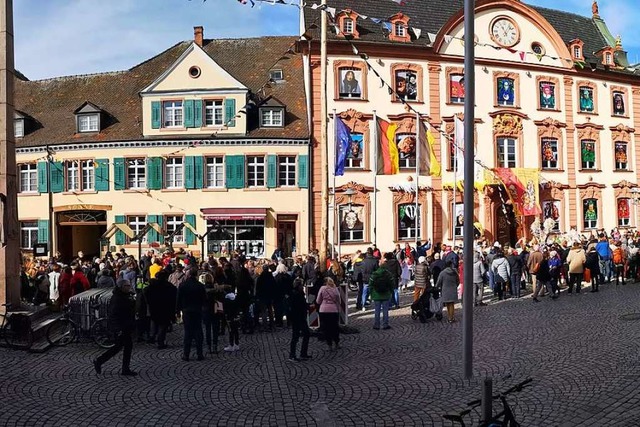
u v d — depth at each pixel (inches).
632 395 379.2
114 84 1568.7
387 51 1432.1
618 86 1711.4
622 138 1707.7
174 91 1391.5
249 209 1365.7
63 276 703.1
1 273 626.8
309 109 1398.9
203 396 399.9
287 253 1393.9
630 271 1029.8
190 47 1401.3
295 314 508.4
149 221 1387.8
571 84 1632.6
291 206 1380.4
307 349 538.0
